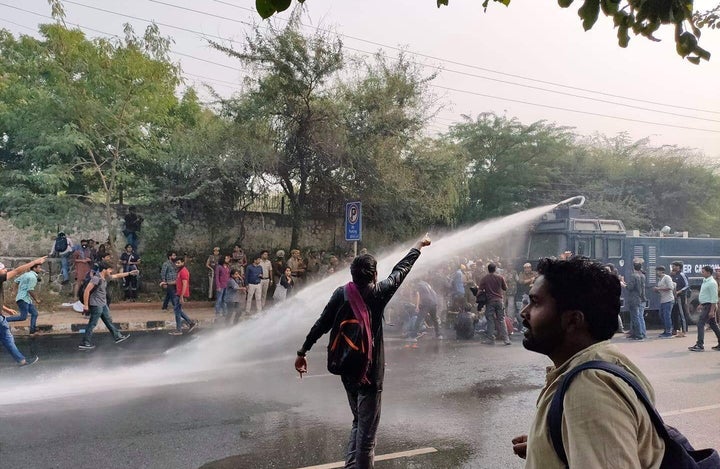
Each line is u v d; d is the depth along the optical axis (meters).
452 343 12.51
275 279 17.62
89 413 6.64
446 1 3.04
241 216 20.17
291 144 18.70
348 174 19.20
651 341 13.27
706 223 34.09
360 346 4.27
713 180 34.56
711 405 7.32
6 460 5.09
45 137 17.30
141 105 17.81
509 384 8.45
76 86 17.38
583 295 1.70
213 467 4.98
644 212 33.31
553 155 31.30
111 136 18.00
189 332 13.57
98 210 18.14
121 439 5.70
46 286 16.73
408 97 19.48
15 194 17.14
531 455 1.61
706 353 11.43
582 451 1.40
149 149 19.11
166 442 5.62
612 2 2.72
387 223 20.52
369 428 4.36
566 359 1.75
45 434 5.84
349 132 18.83
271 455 5.29
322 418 6.51
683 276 14.83
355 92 19.30
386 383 8.48
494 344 12.37
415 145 20.14
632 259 15.38
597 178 33.62
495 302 12.33
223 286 15.23
